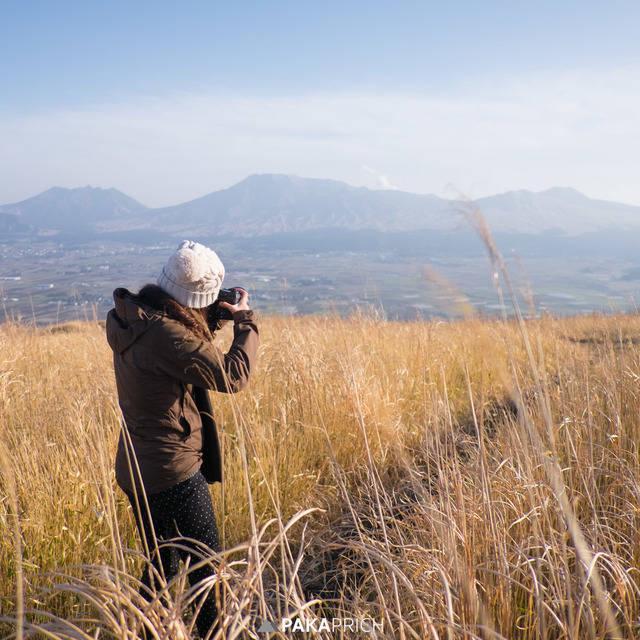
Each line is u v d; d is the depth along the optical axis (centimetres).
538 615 191
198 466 253
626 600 209
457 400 543
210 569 245
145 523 249
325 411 451
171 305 241
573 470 290
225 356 249
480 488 262
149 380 239
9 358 648
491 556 234
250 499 193
